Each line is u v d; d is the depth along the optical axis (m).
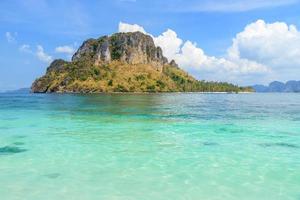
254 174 15.12
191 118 38.69
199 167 16.25
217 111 51.12
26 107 60.03
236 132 27.16
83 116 40.97
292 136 25.14
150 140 23.31
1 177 14.43
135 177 14.62
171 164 16.78
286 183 13.91
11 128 29.09
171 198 12.27
